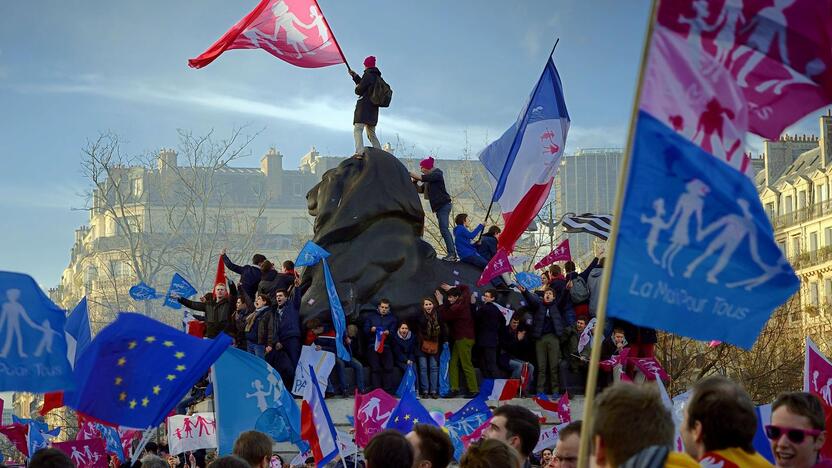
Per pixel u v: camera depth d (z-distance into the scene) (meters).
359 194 26.67
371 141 27.89
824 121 71.81
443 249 54.12
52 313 10.00
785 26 8.80
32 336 9.90
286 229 126.38
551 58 25.33
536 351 25.03
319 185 27.45
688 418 7.38
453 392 24.52
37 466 9.11
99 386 12.39
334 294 23.34
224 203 108.50
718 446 7.21
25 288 9.93
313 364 23.45
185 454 24.06
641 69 7.88
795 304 56.28
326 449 14.80
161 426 33.00
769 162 79.00
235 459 9.05
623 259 7.88
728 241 8.03
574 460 8.71
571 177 109.25
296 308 24.16
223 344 12.63
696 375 44.16
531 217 25.58
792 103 9.20
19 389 9.84
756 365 44.56
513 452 8.18
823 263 67.94
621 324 24.62
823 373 12.03
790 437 8.73
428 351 24.45
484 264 27.30
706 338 8.02
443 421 16.83
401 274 26.14
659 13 8.20
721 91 8.12
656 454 6.34
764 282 8.05
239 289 26.44
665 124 8.01
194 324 27.70
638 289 7.88
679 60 8.12
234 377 16.14
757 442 11.06
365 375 24.58
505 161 25.67
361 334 25.38
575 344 25.16
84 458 17.11
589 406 7.40
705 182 8.00
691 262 7.99
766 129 9.23
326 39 27.50
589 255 68.19
